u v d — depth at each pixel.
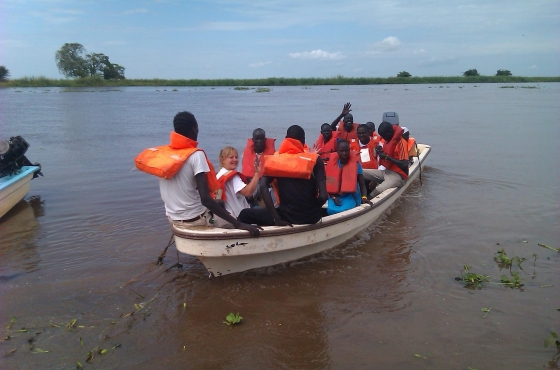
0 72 91.12
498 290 5.10
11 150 8.55
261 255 5.58
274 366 3.90
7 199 7.95
